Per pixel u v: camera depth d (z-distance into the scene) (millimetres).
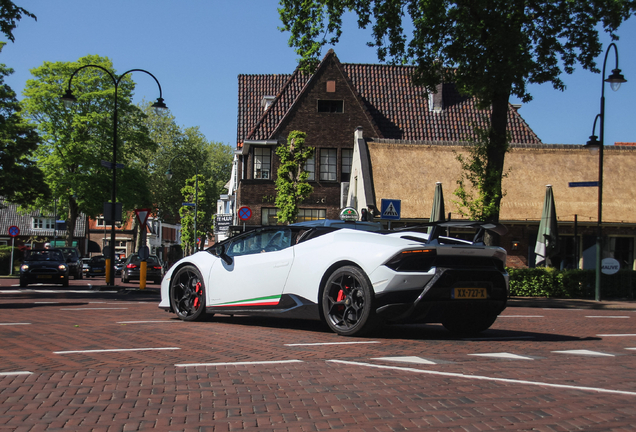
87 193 45125
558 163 27953
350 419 3766
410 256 7090
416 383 4801
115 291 19766
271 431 3521
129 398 4266
